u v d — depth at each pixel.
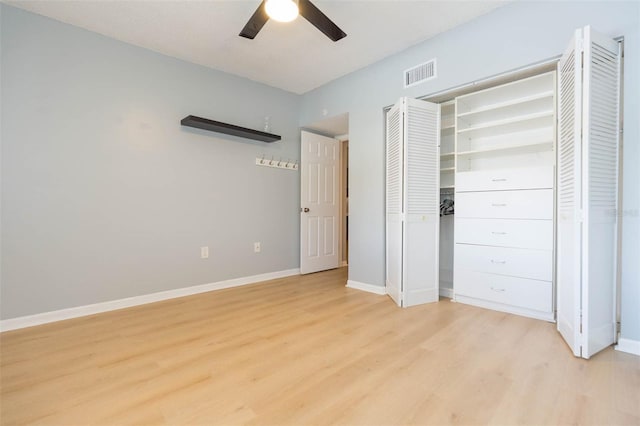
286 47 3.00
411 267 2.84
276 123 4.05
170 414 1.33
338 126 4.33
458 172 2.89
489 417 1.30
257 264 3.88
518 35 2.37
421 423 1.27
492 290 2.69
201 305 2.89
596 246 1.83
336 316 2.57
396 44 2.98
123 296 2.84
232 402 1.42
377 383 1.56
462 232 2.87
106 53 2.75
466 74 2.65
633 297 1.87
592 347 1.82
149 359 1.83
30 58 2.40
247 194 3.78
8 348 1.98
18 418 1.31
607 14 1.99
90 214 2.67
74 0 2.27
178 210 3.20
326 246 4.62
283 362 1.79
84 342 2.08
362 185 3.48
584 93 1.77
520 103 2.56
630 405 1.37
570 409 1.35
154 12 2.42
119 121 2.82
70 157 2.57
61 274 2.53
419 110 2.86
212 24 2.59
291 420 1.29
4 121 2.30
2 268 2.29
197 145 3.34
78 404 1.40
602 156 1.84
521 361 1.78
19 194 2.36
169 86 3.13
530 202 2.46
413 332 2.22
